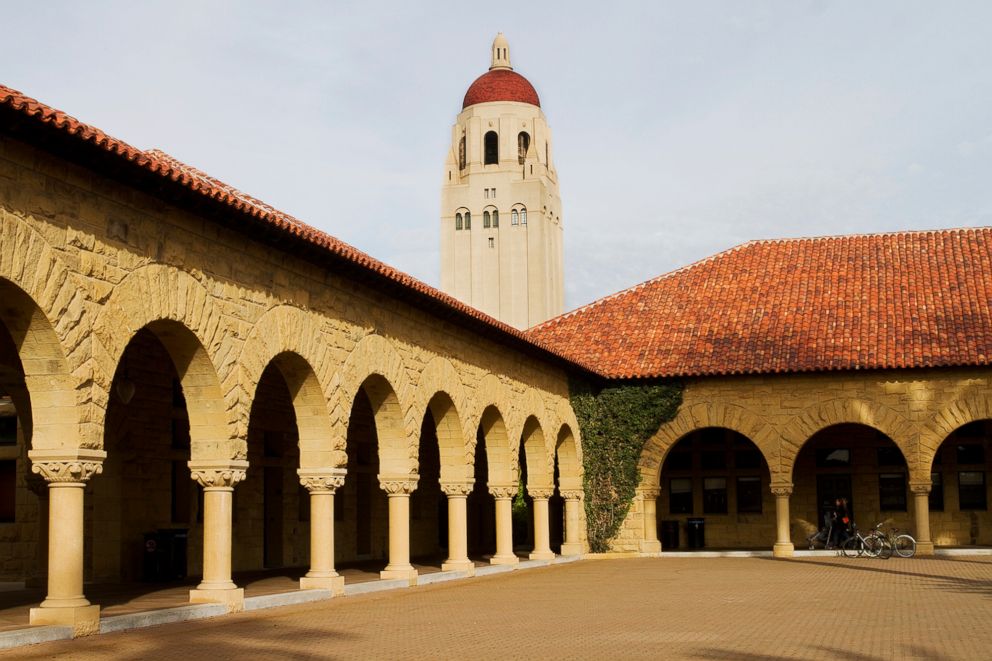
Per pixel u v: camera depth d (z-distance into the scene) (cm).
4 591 1992
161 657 1148
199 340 1547
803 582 2212
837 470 3572
